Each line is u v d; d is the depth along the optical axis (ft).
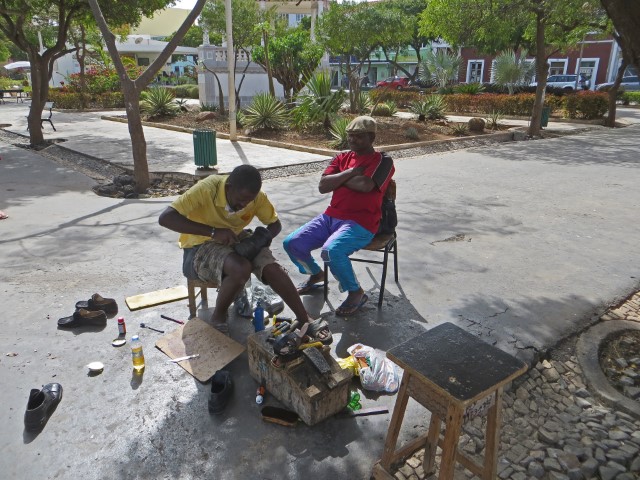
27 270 14.58
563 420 9.10
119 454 7.84
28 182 26.58
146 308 12.40
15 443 8.00
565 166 33.37
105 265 15.07
